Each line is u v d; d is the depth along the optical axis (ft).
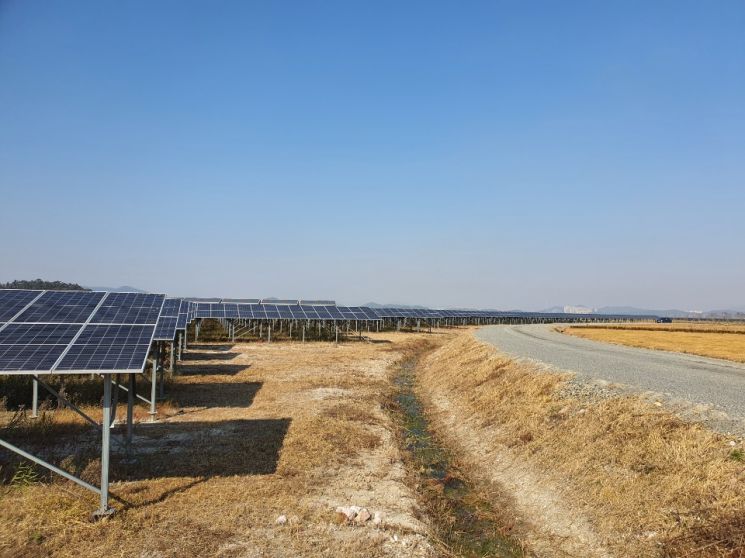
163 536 29.09
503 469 45.32
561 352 94.63
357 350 135.44
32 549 27.02
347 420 58.54
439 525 35.09
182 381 79.92
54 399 60.03
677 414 41.19
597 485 35.81
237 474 39.52
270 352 126.00
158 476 38.45
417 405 76.84
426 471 46.42
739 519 26.53
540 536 33.47
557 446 43.91
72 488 34.63
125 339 34.81
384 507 35.47
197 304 159.02
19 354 31.19
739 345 136.05
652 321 508.94
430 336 198.80
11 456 41.01
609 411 45.52
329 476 40.63
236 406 63.82
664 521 29.32
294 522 31.58
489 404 63.16
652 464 34.91
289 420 56.75
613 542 29.99
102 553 26.96
